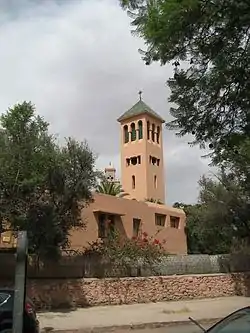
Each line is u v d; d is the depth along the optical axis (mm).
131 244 25703
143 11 9703
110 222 37406
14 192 18812
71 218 21422
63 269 22766
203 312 20531
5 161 18625
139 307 22375
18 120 19719
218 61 9609
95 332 15750
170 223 46125
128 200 40219
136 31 9852
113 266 24547
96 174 21484
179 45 9750
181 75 10414
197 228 40812
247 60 9539
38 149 19609
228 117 10680
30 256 21766
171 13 8922
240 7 8742
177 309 21453
